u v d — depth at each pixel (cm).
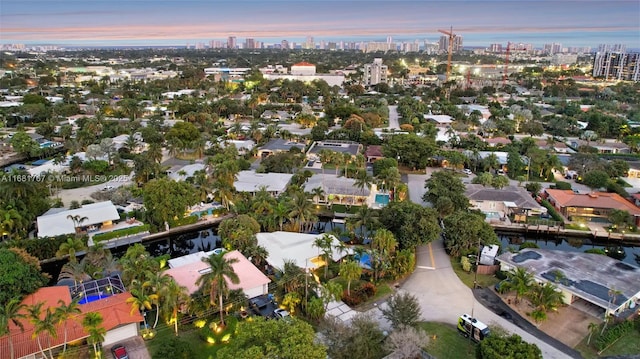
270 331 5175
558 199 12350
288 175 14025
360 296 7700
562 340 6688
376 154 17338
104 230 10512
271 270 8725
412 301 6638
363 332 5944
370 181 12656
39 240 9250
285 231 10506
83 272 7856
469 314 7338
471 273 8750
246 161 15562
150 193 10531
